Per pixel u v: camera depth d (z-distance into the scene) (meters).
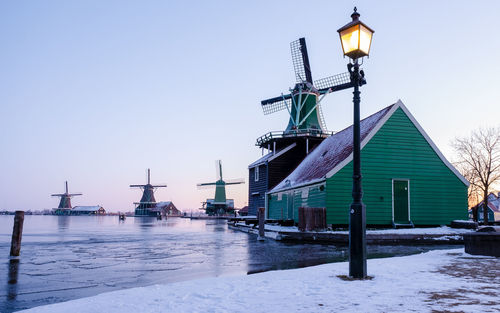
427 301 5.66
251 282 7.79
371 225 22.61
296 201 29.25
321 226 21.95
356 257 7.98
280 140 41.97
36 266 12.14
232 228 42.00
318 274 8.50
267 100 52.47
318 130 41.78
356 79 8.77
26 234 30.48
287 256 13.98
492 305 5.36
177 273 10.71
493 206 55.00
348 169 23.06
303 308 5.52
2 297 7.92
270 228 27.69
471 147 42.00
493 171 39.91
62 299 7.75
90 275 10.47
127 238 25.05
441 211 23.94
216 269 11.33
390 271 8.56
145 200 151.25
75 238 25.39
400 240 18.38
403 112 24.39
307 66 48.62
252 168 47.12
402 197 23.45
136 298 6.70
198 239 23.92
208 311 5.60
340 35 8.96
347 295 6.26
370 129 24.06
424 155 24.27
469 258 10.99
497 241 11.27
